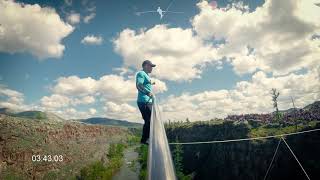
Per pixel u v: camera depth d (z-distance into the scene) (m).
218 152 65.88
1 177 35.69
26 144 43.38
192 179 67.62
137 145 113.81
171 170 1.81
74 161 55.19
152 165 1.83
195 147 75.06
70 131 62.69
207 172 66.88
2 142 38.78
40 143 47.12
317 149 48.44
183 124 87.56
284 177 50.50
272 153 54.03
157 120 2.23
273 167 52.69
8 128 41.88
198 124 78.56
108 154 77.62
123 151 97.25
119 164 72.25
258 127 62.53
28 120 50.06
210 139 72.12
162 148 1.94
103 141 84.50
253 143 57.44
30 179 40.09
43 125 52.34
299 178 48.38
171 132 88.56
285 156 51.94
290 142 52.50
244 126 62.44
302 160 49.59
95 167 58.50
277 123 60.44
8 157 38.28
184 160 76.12
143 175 57.72
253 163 56.25
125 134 128.12
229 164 61.53
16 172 38.34
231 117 71.25
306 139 50.47
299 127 54.53
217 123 73.31
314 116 57.22
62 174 48.12
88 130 76.19
